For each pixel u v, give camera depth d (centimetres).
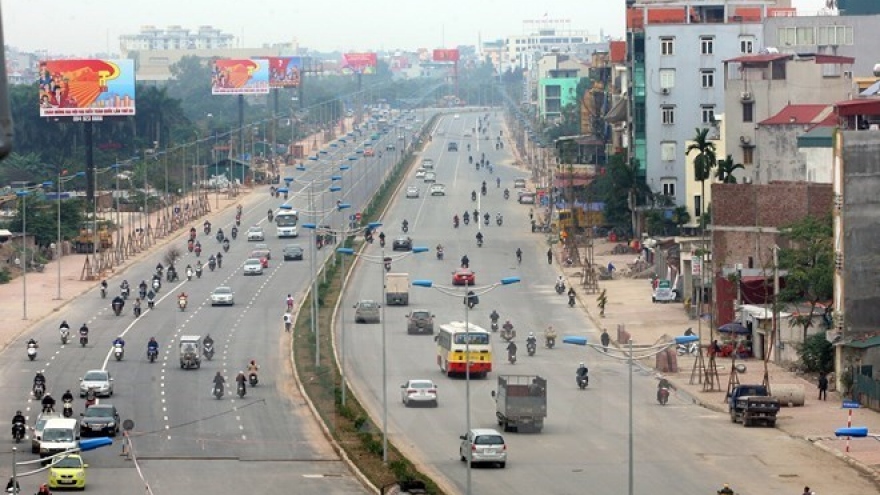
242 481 10612
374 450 11525
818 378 14725
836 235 14300
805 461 11150
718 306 17788
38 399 14225
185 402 14062
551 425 12788
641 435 12256
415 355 16725
